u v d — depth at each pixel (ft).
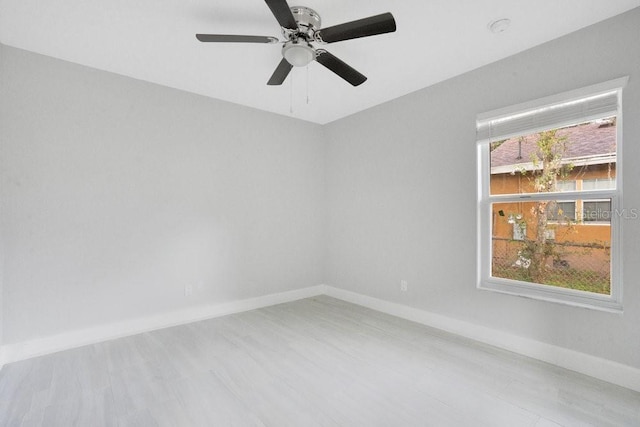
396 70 9.25
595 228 7.26
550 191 7.98
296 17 6.53
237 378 7.03
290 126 13.43
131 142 9.62
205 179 11.09
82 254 8.82
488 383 6.77
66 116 8.59
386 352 8.30
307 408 5.95
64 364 7.67
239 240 11.94
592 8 6.50
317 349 8.50
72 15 6.73
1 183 7.70
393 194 11.48
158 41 7.76
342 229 13.61
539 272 8.17
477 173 9.10
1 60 7.68
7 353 7.74
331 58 7.07
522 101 8.15
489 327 8.81
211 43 7.86
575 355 7.25
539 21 6.95
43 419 5.63
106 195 9.20
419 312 10.59
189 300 10.73
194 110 10.86
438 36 7.54
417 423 5.52
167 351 8.41
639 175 6.46
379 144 11.98
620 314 6.67
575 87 7.27
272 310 12.04
